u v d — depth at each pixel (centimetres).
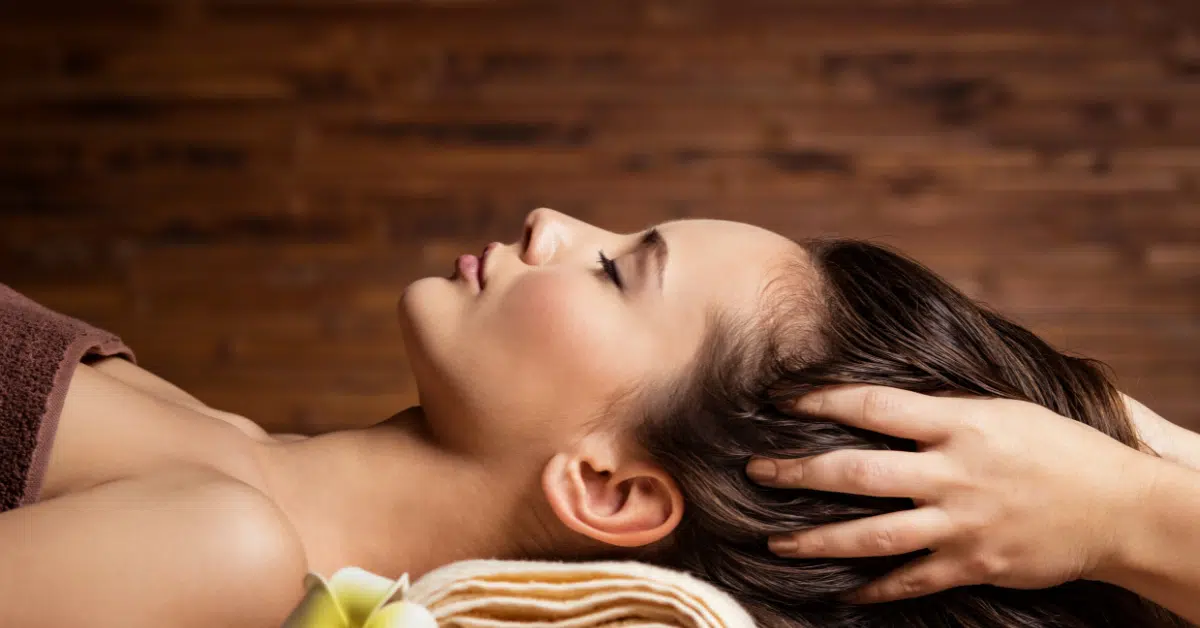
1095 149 216
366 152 214
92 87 217
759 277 94
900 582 90
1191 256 210
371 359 198
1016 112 217
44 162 214
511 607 85
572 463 91
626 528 91
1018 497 89
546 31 221
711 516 90
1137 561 89
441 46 220
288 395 195
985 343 95
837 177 214
